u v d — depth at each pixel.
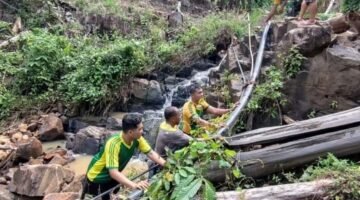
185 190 3.84
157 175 4.20
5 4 14.06
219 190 4.55
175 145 4.76
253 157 4.73
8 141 9.10
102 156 4.37
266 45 7.86
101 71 10.75
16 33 13.20
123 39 13.05
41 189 6.91
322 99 6.54
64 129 10.38
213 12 16.03
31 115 10.52
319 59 6.59
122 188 4.65
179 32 14.18
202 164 4.21
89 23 14.01
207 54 13.12
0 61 11.45
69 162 8.60
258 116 6.65
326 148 4.70
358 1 8.55
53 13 14.06
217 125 5.61
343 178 4.05
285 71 6.80
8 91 10.88
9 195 7.05
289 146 4.77
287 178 4.67
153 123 9.67
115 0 15.27
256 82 6.99
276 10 8.80
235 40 12.34
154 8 16.11
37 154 8.66
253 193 4.04
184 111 5.93
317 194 3.99
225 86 7.73
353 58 6.29
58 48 11.54
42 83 11.01
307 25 6.88
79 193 6.50
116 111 10.98
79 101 10.49
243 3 17.20
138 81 11.24
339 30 7.72
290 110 6.73
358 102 6.30
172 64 12.59
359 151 4.70
